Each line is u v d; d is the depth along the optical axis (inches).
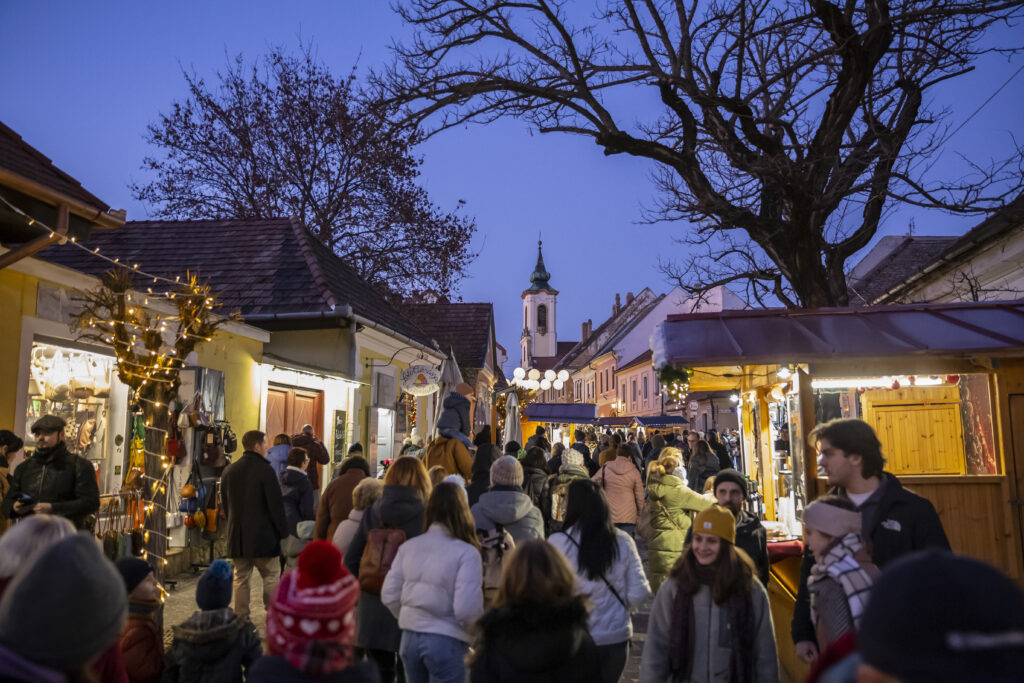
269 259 639.1
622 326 3105.3
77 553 69.1
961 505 232.7
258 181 1012.5
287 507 328.5
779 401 310.0
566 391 3641.7
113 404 364.8
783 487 297.3
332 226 1024.2
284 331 593.0
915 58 463.8
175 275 621.6
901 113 478.3
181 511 372.8
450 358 622.5
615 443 529.7
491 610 116.8
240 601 280.2
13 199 283.6
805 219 449.4
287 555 289.0
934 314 235.0
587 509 163.0
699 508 274.4
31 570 67.9
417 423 847.7
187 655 141.1
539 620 112.0
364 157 972.6
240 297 598.2
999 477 230.8
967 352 206.4
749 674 130.6
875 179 462.6
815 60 446.0
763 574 197.6
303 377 547.5
